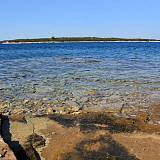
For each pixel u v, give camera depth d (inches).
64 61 1811.0
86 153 387.5
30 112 590.9
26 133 464.4
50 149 407.5
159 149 399.5
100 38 7706.7
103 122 510.3
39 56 2342.5
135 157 376.2
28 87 874.8
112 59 1935.3
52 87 870.4
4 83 949.2
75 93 777.6
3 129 481.1
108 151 391.9
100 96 739.4
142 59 1898.4
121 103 664.4
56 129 482.6
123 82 952.3
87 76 1096.8
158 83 927.7
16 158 349.1
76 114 565.9
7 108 626.8
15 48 4010.8
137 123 504.4
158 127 483.5
